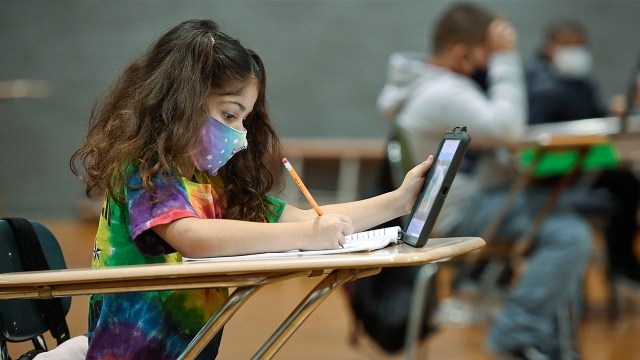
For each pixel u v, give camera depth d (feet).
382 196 7.72
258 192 8.00
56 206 33.06
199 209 7.11
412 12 31.83
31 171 33.06
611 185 19.20
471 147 14.74
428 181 7.19
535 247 14.64
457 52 15.12
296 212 8.16
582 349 16.47
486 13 15.29
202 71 6.92
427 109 14.67
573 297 14.76
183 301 7.09
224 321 6.16
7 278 5.86
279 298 21.38
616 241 19.44
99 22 32.53
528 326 14.44
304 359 15.69
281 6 32.19
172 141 6.83
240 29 32.27
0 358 7.27
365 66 32.09
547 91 20.36
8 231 7.63
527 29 31.65
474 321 18.92
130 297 7.00
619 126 14.85
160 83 6.95
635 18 31.73
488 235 13.93
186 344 7.09
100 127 7.30
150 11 32.42
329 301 21.21
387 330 13.83
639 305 20.81
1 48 32.60
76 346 7.36
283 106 32.35
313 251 6.43
